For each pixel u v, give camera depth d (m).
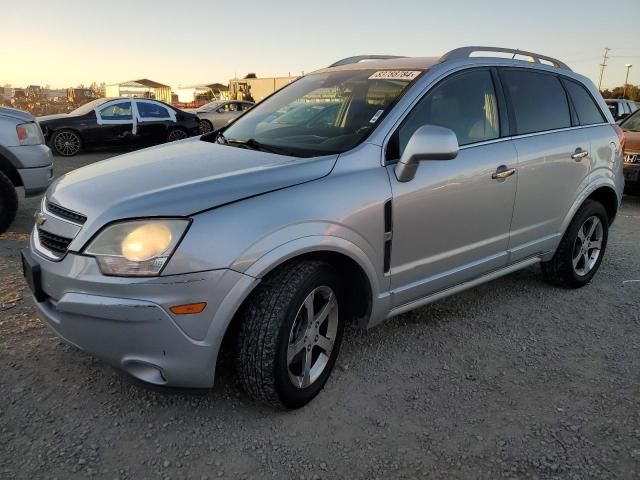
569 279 4.29
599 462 2.38
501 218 3.52
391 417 2.67
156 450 2.38
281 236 2.41
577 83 4.34
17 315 3.59
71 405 2.67
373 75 3.49
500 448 2.46
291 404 2.62
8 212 5.33
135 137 14.29
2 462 2.27
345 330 3.55
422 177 2.97
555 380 3.04
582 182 4.12
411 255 3.03
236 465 2.31
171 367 2.30
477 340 3.48
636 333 3.65
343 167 2.74
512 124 3.63
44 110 25.38
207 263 2.25
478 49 3.58
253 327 2.43
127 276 2.23
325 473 2.29
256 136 3.35
